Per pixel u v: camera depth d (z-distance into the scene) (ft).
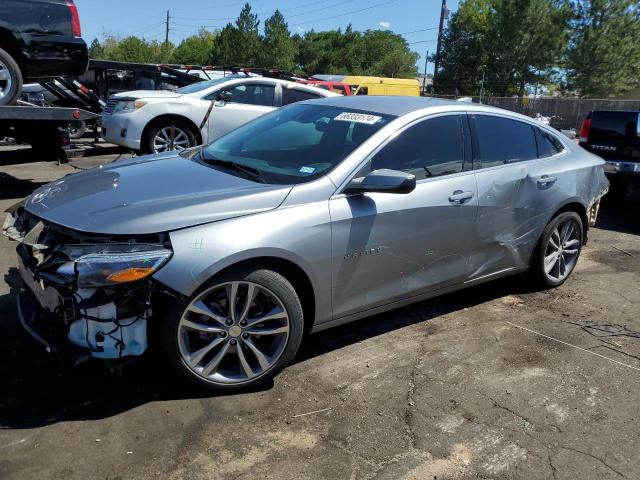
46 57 22.41
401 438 9.43
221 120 30.68
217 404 10.03
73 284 8.80
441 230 12.57
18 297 10.60
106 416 9.48
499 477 8.67
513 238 14.52
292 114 14.01
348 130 12.28
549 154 15.74
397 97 14.11
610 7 135.03
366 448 9.14
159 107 29.19
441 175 12.73
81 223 9.37
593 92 139.95
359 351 12.29
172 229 9.27
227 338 10.01
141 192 10.37
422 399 10.58
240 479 8.31
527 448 9.36
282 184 10.84
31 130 24.34
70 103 33.09
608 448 9.46
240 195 10.19
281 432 9.41
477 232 13.44
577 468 8.95
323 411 10.03
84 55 23.31
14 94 22.12
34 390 10.06
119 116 29.25
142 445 8.86
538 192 14.84
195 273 9.20
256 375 10.36
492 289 16.47
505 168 14.12
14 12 21.47
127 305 8.99
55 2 22.40
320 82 64.64
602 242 22.49
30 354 11.16
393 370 11.56
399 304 12.48
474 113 13.91
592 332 13.85
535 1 143.13
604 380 11.62
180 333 9.54
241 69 56.95
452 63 165.58
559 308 15.28
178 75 50.49
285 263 10.28
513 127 14.87
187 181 10.98
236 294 9.89
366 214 11.14
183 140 30.35
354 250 11.09
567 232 16.44
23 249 10.32
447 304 15.20
